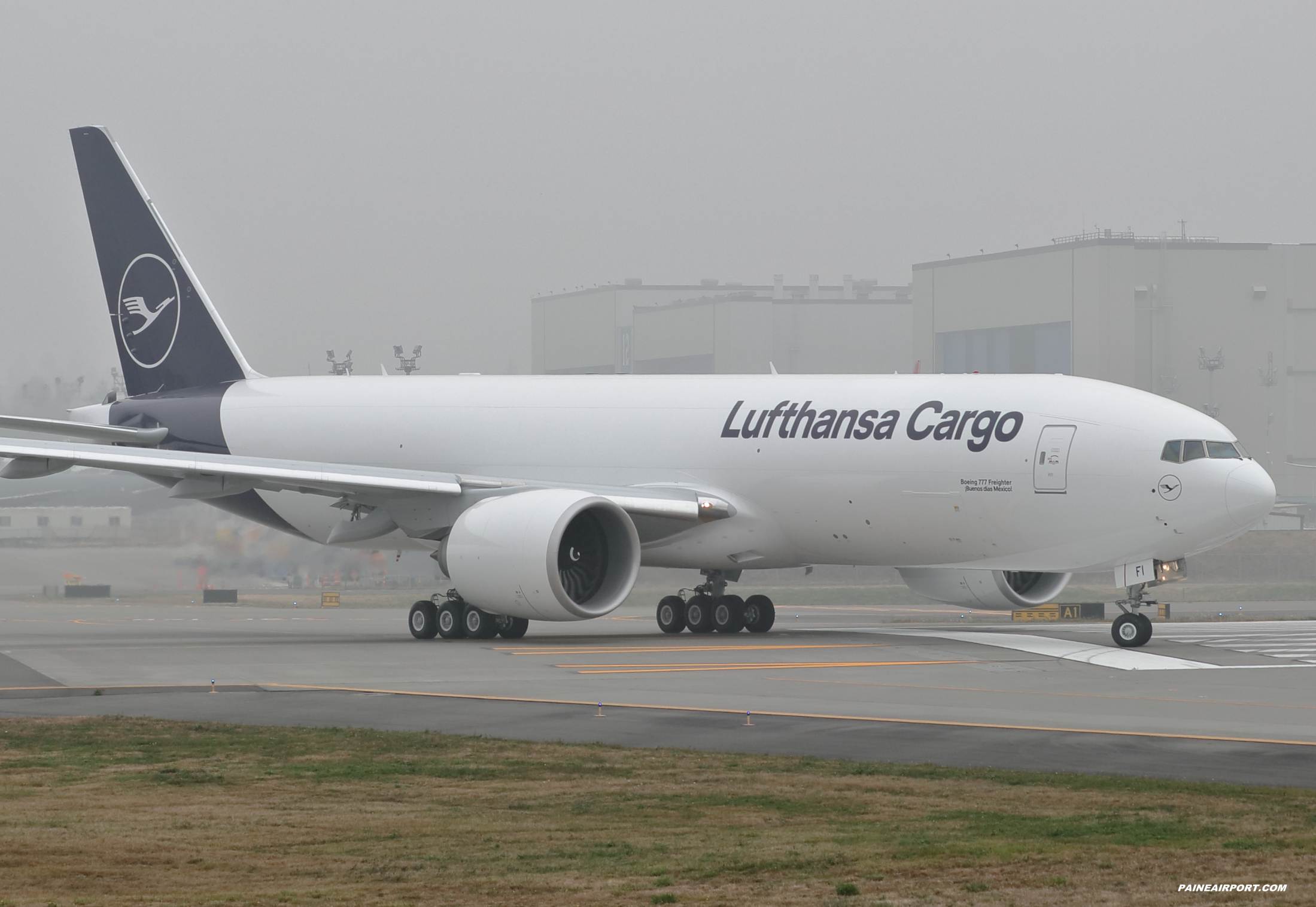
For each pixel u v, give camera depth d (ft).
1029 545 329.11
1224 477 311.06
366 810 146.82
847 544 349.41
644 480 363.97
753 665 284.82
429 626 360.89
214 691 241.76
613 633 378.94
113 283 434.71
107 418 428.15
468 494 346.74
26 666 281.54
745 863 120.98
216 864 122.01
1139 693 242.99
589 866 120.47
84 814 144.36
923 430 333.83
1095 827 135.44
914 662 290.97
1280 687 253.03
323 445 399.03
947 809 145.48
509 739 191.83
